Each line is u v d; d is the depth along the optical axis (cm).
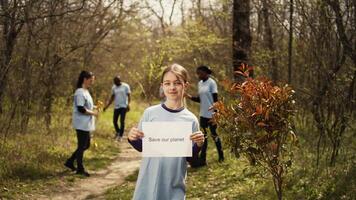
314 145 848
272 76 1084
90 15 1463
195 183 838
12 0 961
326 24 767
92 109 955
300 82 917
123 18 1716
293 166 769
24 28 1073
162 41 1747
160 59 1948
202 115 969
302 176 729
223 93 1014
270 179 738
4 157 898
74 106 931
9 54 986
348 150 792
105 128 1681
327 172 714
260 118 455
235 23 1172
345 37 740
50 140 1146
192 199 739
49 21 1129
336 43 768
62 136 1248
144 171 370
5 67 974
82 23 1430
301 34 826
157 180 365
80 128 932
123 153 1291
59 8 1159
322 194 657
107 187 864
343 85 765
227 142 471
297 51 916
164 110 374
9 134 1045
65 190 825
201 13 1750
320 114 811
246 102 460
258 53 1122
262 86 459
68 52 1380
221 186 795
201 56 1670
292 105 460
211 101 960
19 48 1070
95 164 1073
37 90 1205
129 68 2314
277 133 455
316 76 812
